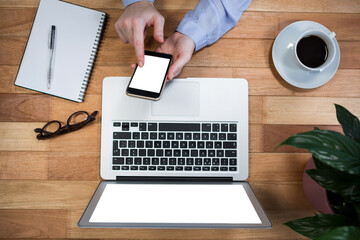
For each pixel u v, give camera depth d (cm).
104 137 72
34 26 75
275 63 73
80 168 75
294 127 76
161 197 66
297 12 77
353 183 48
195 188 69
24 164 74
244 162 73
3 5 76
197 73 76
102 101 72
